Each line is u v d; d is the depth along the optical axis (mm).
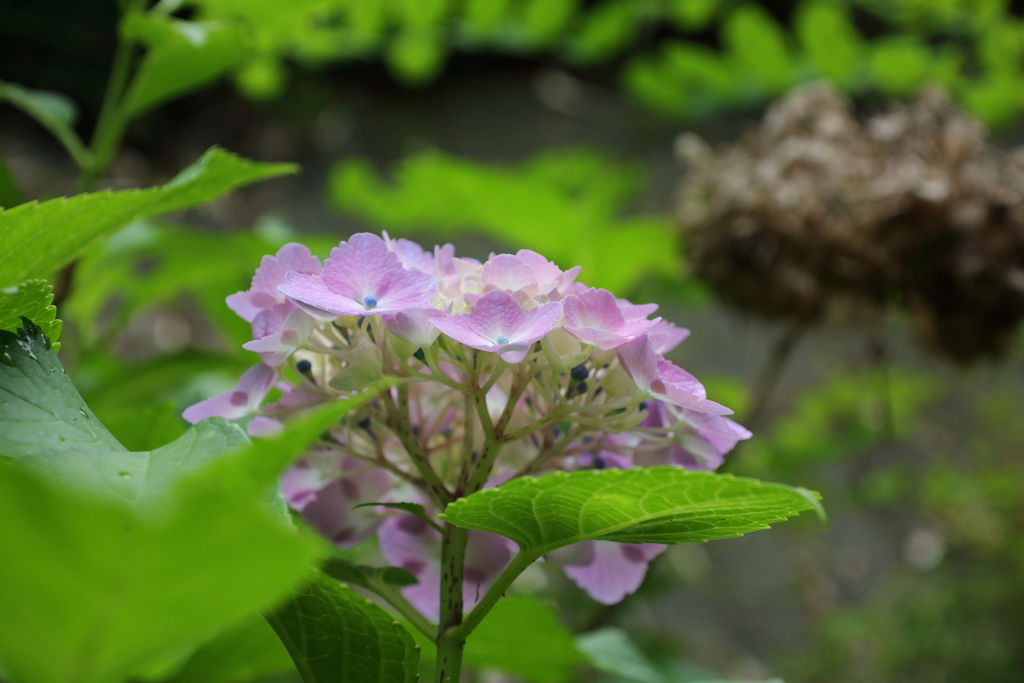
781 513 748
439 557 832
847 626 2609
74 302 1394
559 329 769
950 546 2922
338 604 770
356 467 823
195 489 645
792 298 1642
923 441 3400
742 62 1968
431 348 774
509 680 1335
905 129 1632
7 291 760
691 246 1768
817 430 2238
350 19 1707
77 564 645
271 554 649
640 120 2742
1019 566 2553
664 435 811
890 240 1540
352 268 765
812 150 1641
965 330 1556
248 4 1241
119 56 1244
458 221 2160
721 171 1772
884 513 3467
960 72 2000
